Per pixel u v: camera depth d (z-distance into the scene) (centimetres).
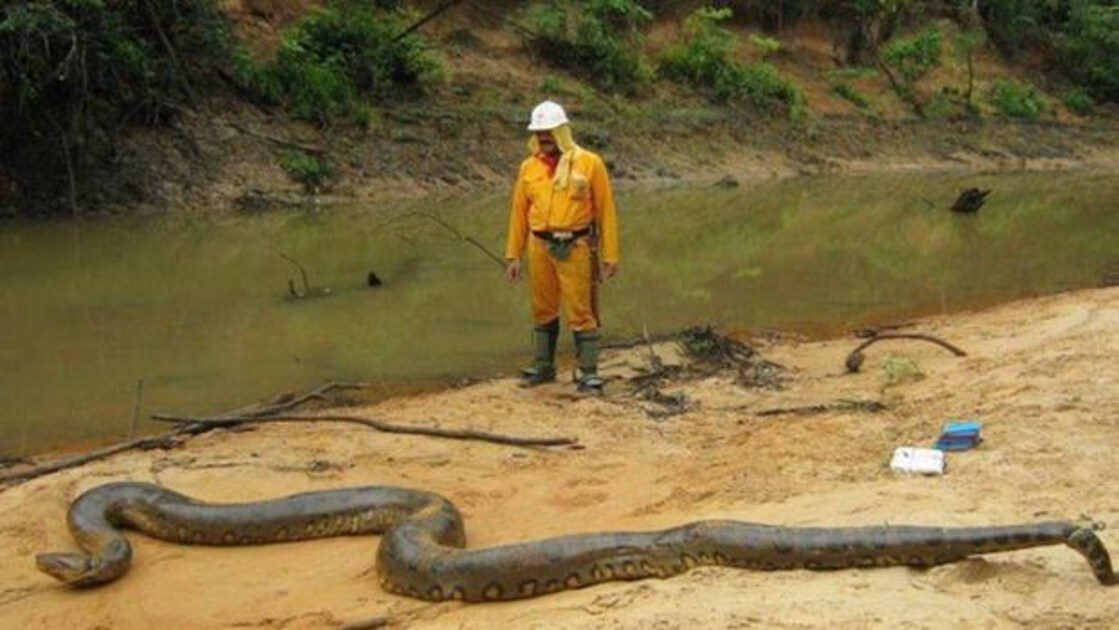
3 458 916
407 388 1126
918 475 748
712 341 1239
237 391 1109
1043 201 2792
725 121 3353
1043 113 4266
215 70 2491
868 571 597
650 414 986
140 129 2305
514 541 708
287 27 2792
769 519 688
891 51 4022
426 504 721
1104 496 686
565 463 866
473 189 2561
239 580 679
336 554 711
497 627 574
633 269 1794
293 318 1404
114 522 753
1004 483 717
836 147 3522
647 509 754
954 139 3841
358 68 2739
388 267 1714
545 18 3225
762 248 2017
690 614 552
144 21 2372
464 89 2934
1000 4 4569
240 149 2383
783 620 540
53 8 2061
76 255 1772
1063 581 568
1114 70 4550
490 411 1002
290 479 837
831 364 1163
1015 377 974
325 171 2427
